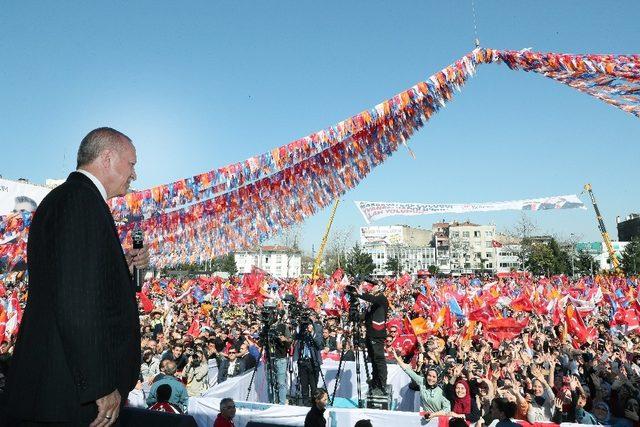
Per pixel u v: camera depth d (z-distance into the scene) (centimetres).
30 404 155
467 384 955
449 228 13338
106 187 188
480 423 848
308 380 1079
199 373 1191
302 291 2666
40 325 160
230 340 1422
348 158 623
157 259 625
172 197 604
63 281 151
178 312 2288
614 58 486
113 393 157
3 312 1134
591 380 1030
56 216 162
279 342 1088
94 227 163
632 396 952
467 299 1941
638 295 2161
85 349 149
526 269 8325
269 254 8756
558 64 528
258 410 861
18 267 655
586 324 1573
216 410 879
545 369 1049
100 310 155
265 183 624
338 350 1528
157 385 855
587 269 8188
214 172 603
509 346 1380
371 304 1038
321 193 627
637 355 1334
